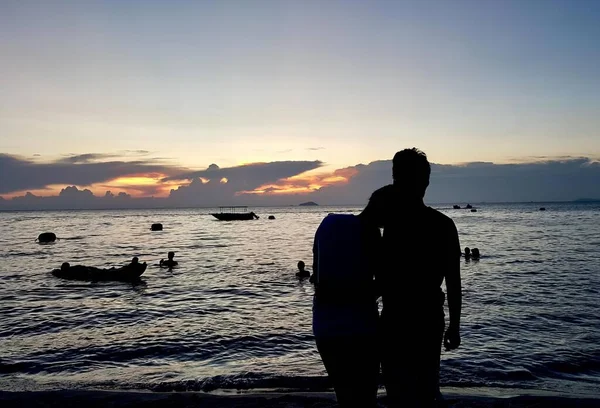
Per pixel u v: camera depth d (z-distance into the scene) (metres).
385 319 3.13
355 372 3.11
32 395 6.27
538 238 47.16
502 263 27.05
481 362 8.97
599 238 46.03
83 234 66.12
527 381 7.95
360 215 3.29
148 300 17.06
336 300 3.13
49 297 17.91
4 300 17.25
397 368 3.10
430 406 3.13
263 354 9.89
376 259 3.16
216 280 22.03
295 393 6.86
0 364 9.22
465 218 106.75
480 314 13.45
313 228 81.25
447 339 3.21
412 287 3.05
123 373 8.58
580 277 21.00
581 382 7.93
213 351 10.13
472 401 5.88
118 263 30.44
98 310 15.20
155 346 10.55
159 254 36.41
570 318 12.85
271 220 120.50
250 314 14.20
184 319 13.61
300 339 11.05
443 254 3.07
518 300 15.66
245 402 5.89
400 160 3.17
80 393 6.36
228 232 69.56
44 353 10.03
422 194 3.19
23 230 78.50
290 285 20.23
